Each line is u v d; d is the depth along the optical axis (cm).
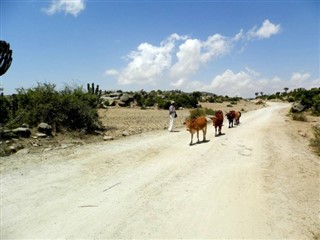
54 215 605
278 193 698
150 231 532
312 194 690
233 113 1997
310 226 541
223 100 8712
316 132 1530
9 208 639
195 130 1361
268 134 1628
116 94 5525
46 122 1559
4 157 1064
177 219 575
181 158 1073
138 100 5191
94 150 1207
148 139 1500
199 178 826
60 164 977
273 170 889
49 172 888
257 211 603
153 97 6100
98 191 734
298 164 956
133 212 610
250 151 1165
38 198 691
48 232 540
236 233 520
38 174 868
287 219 568
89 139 1483
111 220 578
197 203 648
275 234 515
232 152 1152
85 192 727
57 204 657
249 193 700
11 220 587
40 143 1298
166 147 1284
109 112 3491
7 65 1380
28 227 560
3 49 1355
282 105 6888
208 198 676
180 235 516
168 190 733
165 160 1047
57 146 1276
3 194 715
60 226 561
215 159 1045
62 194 715
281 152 1144
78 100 1673
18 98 1622
